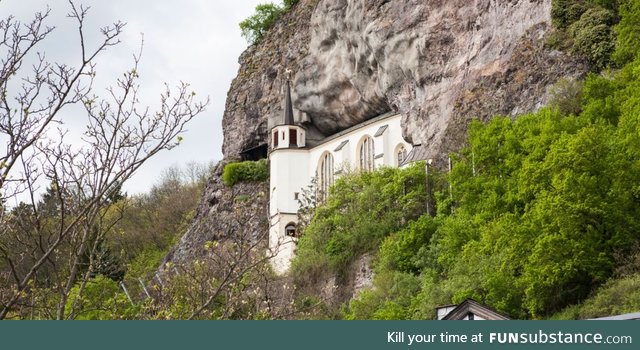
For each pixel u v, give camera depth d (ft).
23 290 44.06
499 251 149.48
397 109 272.72
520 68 208.74
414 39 248.52
